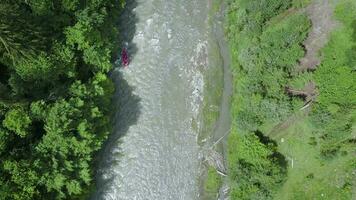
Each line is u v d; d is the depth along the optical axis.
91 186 34.28
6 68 32.53
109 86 35.03
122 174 35.81
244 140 34.53
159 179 35.72
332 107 33.94
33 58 31.61
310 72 34.94
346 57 34.44
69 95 33.47
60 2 33.12
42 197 31.86
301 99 34.66
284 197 34.66
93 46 33.69
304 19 35.00
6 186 30.56
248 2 35.41
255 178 34.03
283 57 34.97
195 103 36.44
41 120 32.62
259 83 34.91
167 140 36.09
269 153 34.12
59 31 33.22
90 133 32.66
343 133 34.09
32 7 32.12
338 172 34.59
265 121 34.94
